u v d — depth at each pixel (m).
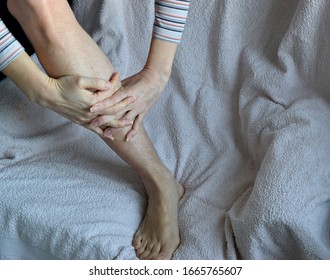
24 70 0.99
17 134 1.29
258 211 0.99
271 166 1.05
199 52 1.29
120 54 1.34
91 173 1.21
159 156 1.28
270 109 1.21
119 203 1.15
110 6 1.27
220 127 1.28
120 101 1.03
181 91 1.32
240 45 1.27
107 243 1.07
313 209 0.98
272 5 1.21
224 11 1.22
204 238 1.07
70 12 0.98
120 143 1.11
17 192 1.16
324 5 1.11
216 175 1.21
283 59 1.20
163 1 1.05
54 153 1.28
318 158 1.05
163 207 1.12
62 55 0.98
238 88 1.29
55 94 1.00
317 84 1.20
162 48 1.10
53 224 1.11
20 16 0.96
